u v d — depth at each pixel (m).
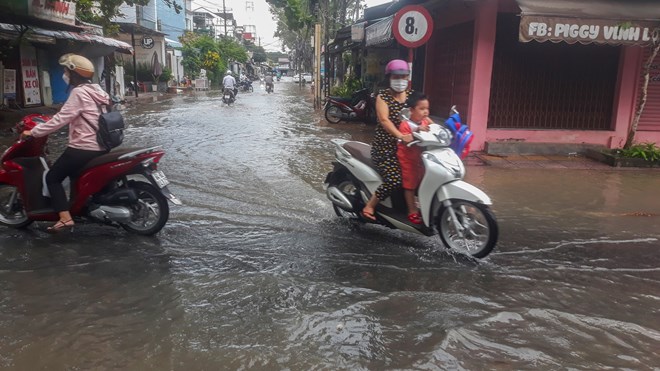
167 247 4.71
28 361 2.88
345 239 5.06
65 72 4.65
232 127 13.74
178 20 49.16
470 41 10.82
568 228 5.57
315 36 21.23
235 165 8.38
